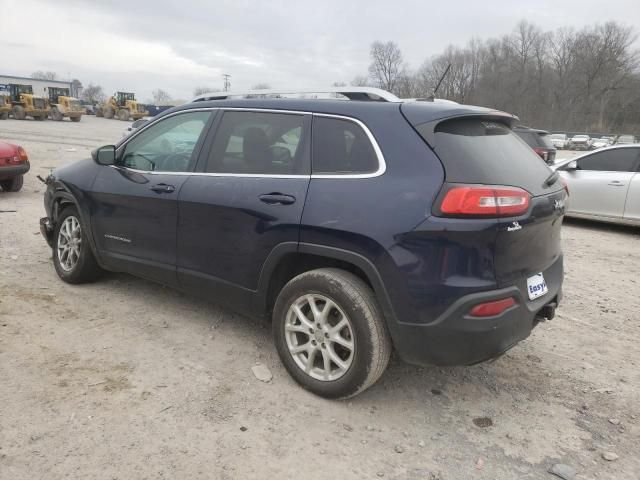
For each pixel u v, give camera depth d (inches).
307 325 130.0
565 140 2549.2
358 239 117.3
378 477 104.7
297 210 127.3
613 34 3289.9
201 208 146.6
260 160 140.4
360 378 121.3
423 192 112.2
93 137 1103.0
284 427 118.1
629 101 3346.5
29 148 748.6
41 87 2935.5
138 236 166.9
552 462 112.2
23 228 278.4
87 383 129.6
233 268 142.6
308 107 135.9
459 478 106.0
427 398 134.1
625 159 360.2
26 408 117.6
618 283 238.8
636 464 112.6
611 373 151.5
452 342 111.6
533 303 122.9
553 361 157.6
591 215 370.9
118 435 111.2
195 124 160.1
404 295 113.1
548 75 3361.2
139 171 169.2
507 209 110.8
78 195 184.1
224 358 147.0
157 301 184.7
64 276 195.5
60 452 104.7
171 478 100.3
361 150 123.5
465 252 109.2
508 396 137.2
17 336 150.7
